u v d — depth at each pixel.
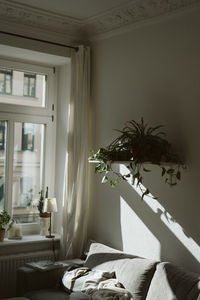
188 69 3.53
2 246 4.38
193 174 3.44
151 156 3.42
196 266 3.39
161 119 3.77
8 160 4.71
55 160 5.07
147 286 3.39
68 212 4.54
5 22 4.19
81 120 4.55
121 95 4.24
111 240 4.34
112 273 3.63
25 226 4.84
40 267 3.96
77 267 3.99
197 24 3.46
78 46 4.61
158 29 3.84
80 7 3.99
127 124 4.16
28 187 4.91
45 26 4.39
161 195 3.75
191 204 3.45
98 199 4.53
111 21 4.23
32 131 4.94
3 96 4.73
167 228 3.68
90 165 4.66
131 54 4.13
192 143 3.46
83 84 4.58
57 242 4.70
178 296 3.06
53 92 5.04
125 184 4.17
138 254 3.99
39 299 3.61
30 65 4.85
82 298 3.28
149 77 3.91
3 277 4.30
